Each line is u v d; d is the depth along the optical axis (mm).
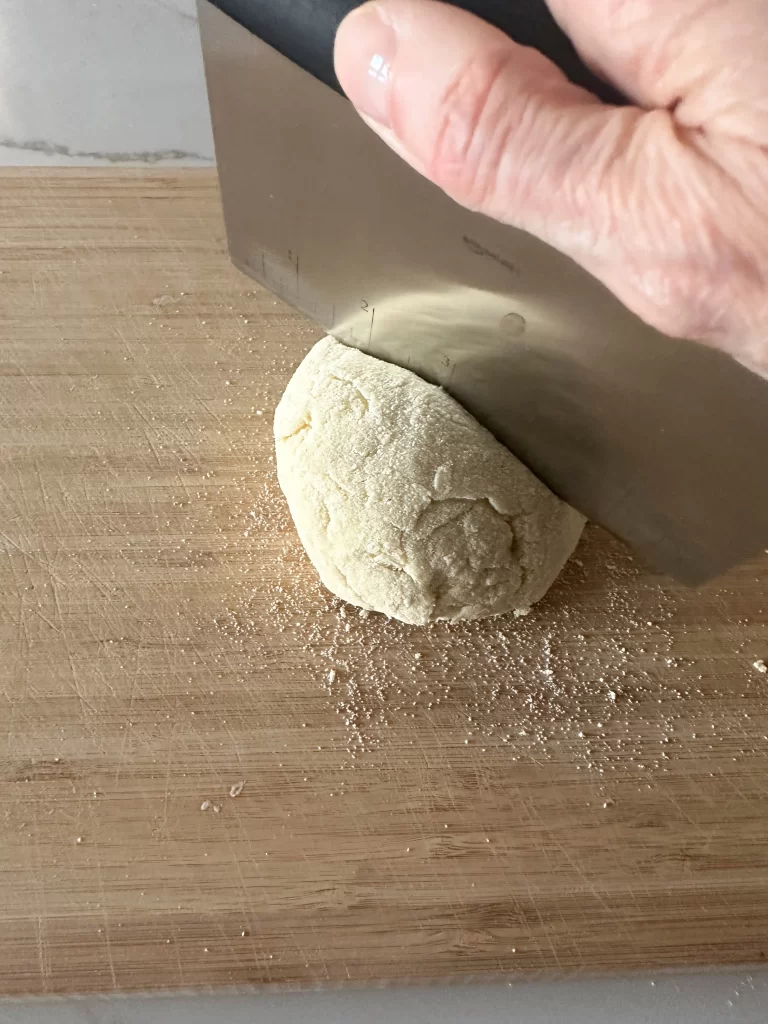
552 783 841
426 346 833
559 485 852
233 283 1069
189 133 1254
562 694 876
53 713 863
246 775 838
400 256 749
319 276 853
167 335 1046
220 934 771
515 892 795
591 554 945
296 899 786
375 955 766
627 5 417
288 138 715
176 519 956
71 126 1253
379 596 837
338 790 832
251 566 933
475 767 845
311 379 886
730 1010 779
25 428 994
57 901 785
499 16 470
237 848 807
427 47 473
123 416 1004
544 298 671
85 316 1050
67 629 900
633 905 792
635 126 450
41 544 940
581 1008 779
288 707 867
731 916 790
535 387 762
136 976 756
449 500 824
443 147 490
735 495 684
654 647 900
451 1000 780
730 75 407
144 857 803
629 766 849
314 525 845
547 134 460
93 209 1099
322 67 615
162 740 853
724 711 874
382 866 802
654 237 447
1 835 812
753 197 421
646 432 700
